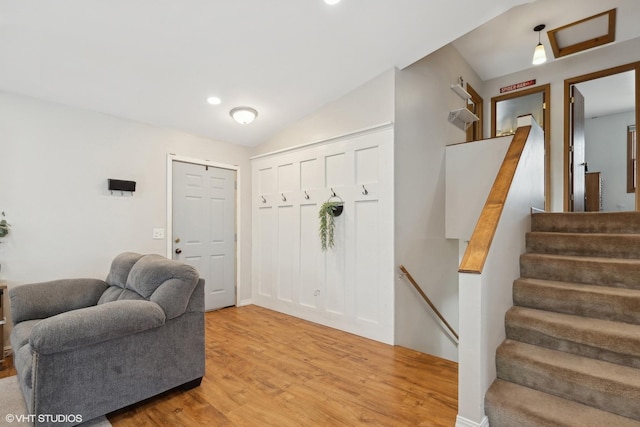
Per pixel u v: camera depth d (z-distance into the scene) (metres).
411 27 2.53
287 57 2.77
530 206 2.86
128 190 3.41
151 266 2.31
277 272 4.18
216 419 1.86
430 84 3.71
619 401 1.52
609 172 6.38
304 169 3.85
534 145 2.98
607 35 3.97
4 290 2.66
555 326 1.90
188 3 2.08
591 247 2.38
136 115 3.46
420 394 2.12
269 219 4.32
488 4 2.34
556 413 1.55
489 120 5.27
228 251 4.34
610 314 1.92
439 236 3.77
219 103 3.39
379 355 2.74
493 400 1.68
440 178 3.83
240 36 2.45
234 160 4.43
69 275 3.08
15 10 2.01
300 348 2.90
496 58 4.61
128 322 1.84
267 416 1.88
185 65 2.73
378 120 3.15
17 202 2.82
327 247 3.50
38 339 1.57
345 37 2.59
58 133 3.05
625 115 6.24
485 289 1.74
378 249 3.11
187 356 2.17
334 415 1.89
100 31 2.25
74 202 3.12
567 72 4.54
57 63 2.55
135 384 1.91
